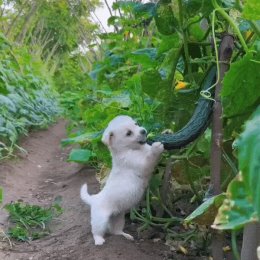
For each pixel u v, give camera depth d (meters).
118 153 0.73
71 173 1.46
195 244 0.76
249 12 0.36
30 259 0.78
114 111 0.94
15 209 0.98
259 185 0.22
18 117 1.99
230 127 0.59
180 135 0.61
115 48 1.41
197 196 0.78
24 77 2.41
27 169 1.53
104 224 0.75
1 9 3.27
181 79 0.79
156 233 0.82
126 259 0.71
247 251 0.43
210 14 0.62
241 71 0.43
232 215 0.26
